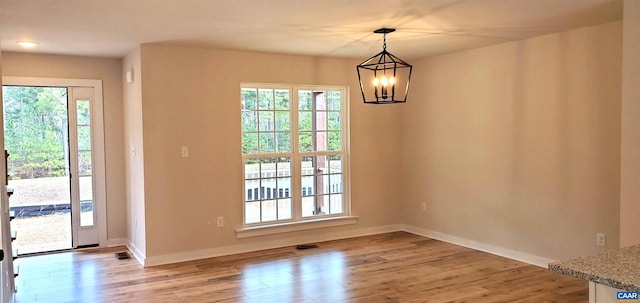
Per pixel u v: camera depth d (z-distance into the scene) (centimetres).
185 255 537
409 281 453
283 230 598
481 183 563
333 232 636
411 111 662
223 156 558
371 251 568
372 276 470
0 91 330
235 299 407
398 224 684
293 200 614
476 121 566
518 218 521
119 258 549
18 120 592
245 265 513
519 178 518
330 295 416
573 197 466
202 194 546
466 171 583
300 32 458
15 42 497
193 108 538
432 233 639
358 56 617
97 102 602
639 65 335
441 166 619
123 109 612
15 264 479
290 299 406
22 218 618
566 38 464
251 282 454
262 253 564
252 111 585
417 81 650
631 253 219
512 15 398
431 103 629
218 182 556
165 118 523
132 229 583
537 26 442
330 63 624
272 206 602
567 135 468
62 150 608
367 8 371
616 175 429
